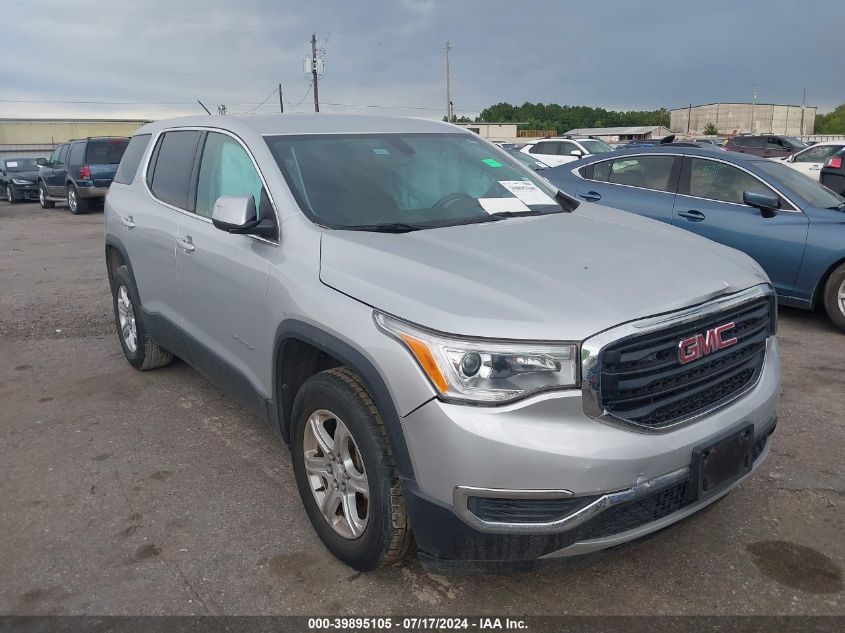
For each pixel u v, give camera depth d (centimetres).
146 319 498
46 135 5206
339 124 411
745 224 675
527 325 243
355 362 272
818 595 286
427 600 288
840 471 383
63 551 324
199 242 399
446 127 447
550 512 243
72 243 1296
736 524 336
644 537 262
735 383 288
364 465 277
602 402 244
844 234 622
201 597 292
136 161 533
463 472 242
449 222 348
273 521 346
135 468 402
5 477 394
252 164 370
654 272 283
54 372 562
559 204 403
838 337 631
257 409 365
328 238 315
